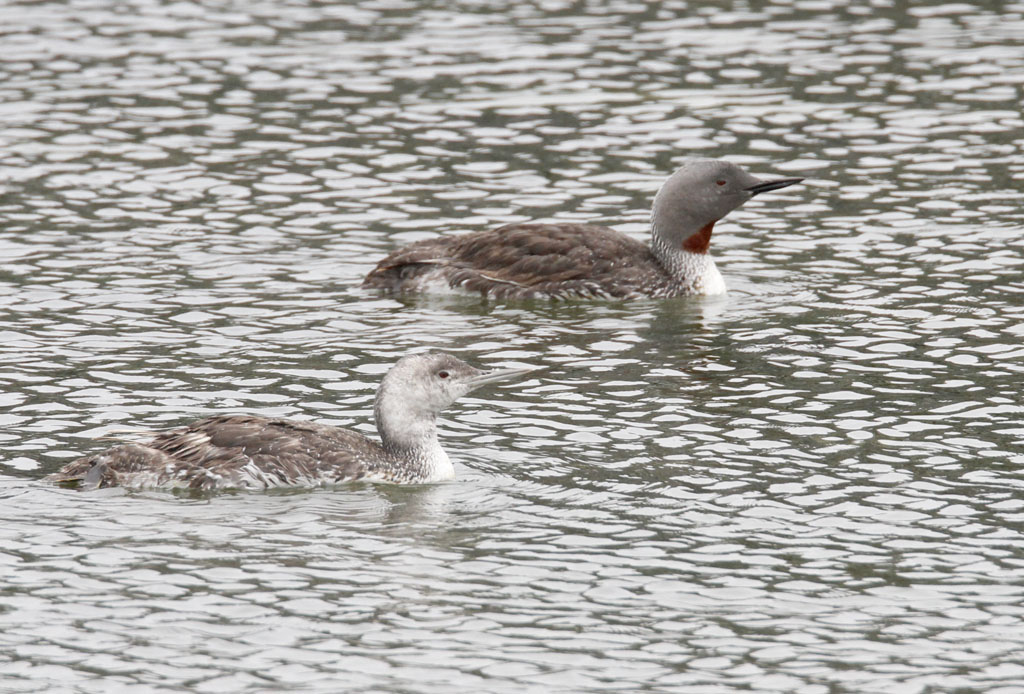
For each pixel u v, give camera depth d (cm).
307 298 2011
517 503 1420
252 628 1190
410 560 1302
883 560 1309
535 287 2045
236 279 2069
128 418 1592
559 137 2630
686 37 3139
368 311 1981
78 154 2534
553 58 3016
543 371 1777
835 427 1594
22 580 1251
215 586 1250
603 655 1161
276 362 1780
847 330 1895
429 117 2720
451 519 1385
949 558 1312
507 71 2942
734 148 2575
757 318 1959
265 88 2848
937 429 1584
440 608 1223
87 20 3228
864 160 2531
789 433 1580
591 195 2397
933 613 1226
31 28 3166
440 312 1997
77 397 1650
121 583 1251
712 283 2062
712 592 1257
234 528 1353
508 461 1517
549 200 2375
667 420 1620
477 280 2045
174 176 2455
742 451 1535
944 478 1467
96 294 1994
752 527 1371
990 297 1992
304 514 1386
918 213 2319
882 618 1219
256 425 1460
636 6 3338
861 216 2319
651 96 2814
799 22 3231
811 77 2905
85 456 1465
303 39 3131
